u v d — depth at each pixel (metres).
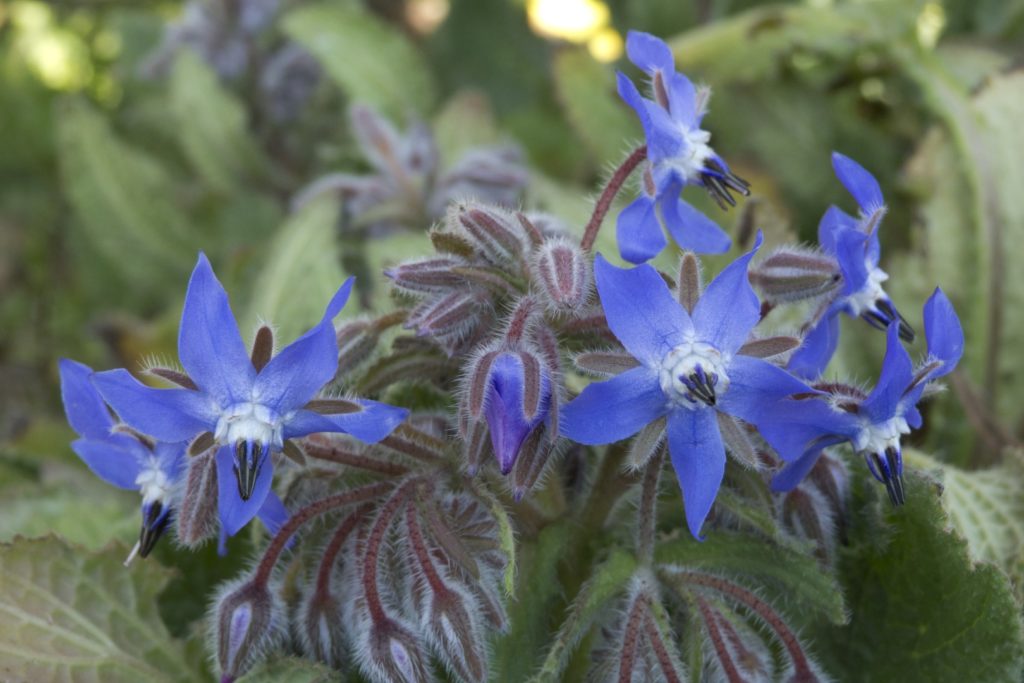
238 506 0.23
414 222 0.36
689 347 0.23
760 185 0.37
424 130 0.37
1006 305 0.32
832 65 0.39
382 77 0.44
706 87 0.26
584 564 0.26
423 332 0.24
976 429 0.31
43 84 0.52
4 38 0.53
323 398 0.23
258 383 0.23
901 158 0.39
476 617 0.24
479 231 0.24
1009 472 0.28
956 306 0.33
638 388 0.23
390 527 0.24
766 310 0.25
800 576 0.25
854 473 0.26
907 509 0.26
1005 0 0.41
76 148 0.44
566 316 0.24
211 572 0.28
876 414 0.23
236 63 0.45
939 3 0.43
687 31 0.46
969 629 0.26
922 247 0.33
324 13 0.44
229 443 0.23
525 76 0.52
